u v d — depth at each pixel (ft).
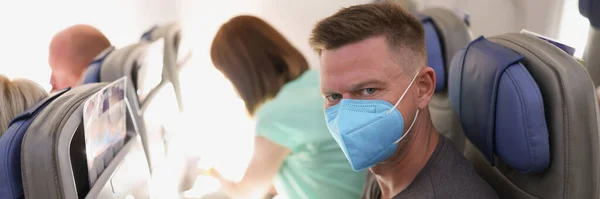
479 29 6.61
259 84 4.25
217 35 4.31
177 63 5.61
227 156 6.34
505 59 2.48
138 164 3.24
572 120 2.30
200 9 6.68
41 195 2.08
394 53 2.45
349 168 3.99
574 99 2.29
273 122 3.97
